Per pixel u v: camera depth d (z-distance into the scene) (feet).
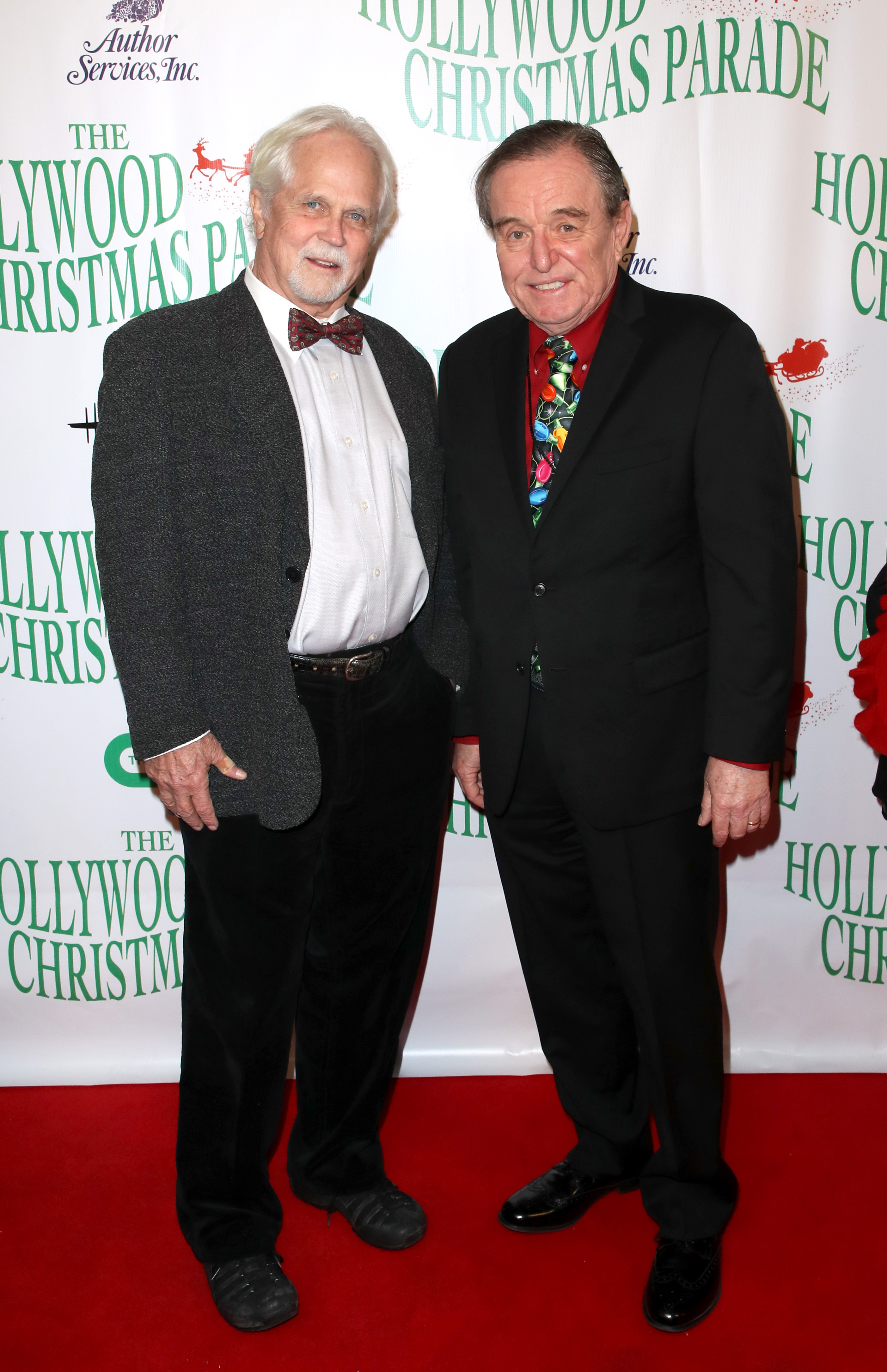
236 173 6.06
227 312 4.70
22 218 6.07
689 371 4.61
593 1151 5.83
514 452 5.00
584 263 4.63
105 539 4.48
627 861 4.99
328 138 4.60
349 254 4.70
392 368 5.23
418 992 7.14
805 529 6.49
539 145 4.59
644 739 4.85
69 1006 7.06
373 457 4.93
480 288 6.25
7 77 5.93
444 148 6.08
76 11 5.86
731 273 6.20
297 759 4.64
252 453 4.56
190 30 5.90
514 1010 7.18
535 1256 5.50
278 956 5.08
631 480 4.67
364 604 4.82
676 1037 5.09
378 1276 5.37
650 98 6.03
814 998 7.06
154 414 4.45
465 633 5.62
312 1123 5.73
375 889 5.39
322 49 5.95
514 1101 6.84
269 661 4.63
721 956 7.02
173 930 6.97
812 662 6.64
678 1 5.93
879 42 5.96
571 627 4.84
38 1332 5.00
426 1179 6.09
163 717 4.49
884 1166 6.07
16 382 6.23
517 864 5.53
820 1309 5.06
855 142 6.06
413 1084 7.06
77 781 6.74
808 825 6.84
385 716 5.08
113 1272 5.37
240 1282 5.06
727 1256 5.40
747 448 4.54
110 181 6.05
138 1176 6.10
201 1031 5.17
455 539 5.42
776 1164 6.09
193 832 4.98
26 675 6.58
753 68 5.99
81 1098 6.88
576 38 5.97
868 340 6.27
